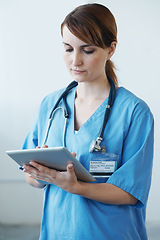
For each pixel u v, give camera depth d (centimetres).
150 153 128
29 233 278
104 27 118
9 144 286
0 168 287
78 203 124
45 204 135
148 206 293
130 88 288
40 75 284
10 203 290
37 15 279
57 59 283
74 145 128
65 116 133
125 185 122
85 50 116
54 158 106
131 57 286
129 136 126
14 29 279
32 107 285
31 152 106
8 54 281
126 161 126
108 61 139
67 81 285
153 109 289
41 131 143
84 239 122
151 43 284
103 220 123
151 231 281
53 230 129
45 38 281
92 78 123
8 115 284
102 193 119
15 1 276
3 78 283
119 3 282
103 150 124
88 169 125
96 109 131
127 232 126
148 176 126
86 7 117
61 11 279
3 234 275
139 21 283
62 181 114
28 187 290
